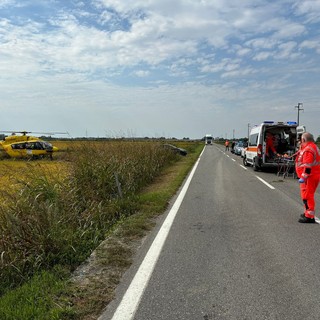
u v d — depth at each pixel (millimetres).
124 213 7863
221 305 3590
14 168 7777
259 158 17469
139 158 13461
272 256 5039
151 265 4719
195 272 4473
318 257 4988
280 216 7695
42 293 3855
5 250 4820
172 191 11031
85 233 5980
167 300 3713
